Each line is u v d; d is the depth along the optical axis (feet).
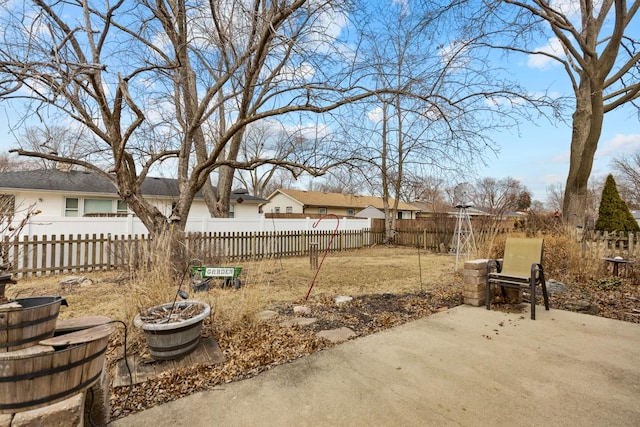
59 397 4.93
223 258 29.76
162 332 9.00
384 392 7.73
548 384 8.00
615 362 9.18
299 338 11.25
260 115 18.83
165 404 7.36
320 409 7.09
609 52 27.78
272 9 15.28
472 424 6.48
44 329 5.64
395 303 16.15
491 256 23.57
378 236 54.34
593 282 19.44
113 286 19.88
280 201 104.32
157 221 21.59
